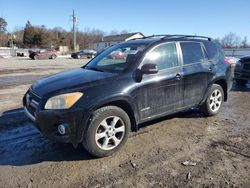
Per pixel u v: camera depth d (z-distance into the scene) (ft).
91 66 17.94
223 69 21.11
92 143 13.87
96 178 12.49
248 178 12.39
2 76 47.78
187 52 18.67
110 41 262.88
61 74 16.89
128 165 13.61
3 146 15.83
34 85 15.90
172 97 17.38
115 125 14.70
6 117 20.95
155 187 11.74
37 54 118.62
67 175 12.75
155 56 16.72
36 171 13.14
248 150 15.24
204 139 16.75
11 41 215.10
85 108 13.51
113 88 14.47
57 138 13.44
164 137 17.01
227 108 24.00
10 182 12.23
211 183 12.01
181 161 13.96
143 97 15.70
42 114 13.47
